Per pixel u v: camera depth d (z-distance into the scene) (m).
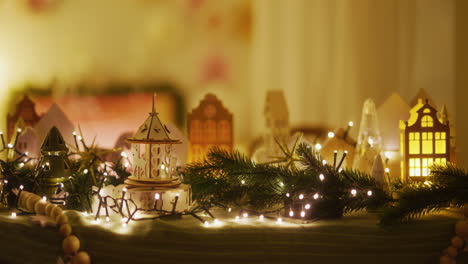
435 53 2.08
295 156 1.71
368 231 1.57
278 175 1.64
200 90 2.08
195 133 1.85
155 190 1.63
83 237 1.58
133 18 2.05
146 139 1.64
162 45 2.06
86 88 2.04
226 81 2.08
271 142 1.87
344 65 2.08
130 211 1.64
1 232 1.61
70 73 2.05
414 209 1.56
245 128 2.08
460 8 2.06
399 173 1.78
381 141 1.80
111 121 2.04
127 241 1.56
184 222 1.60
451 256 1.57
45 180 1.69
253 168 1.65
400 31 2.08
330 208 1.62
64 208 1.68
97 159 1.77
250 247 1.57
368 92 2.08
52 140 1.70
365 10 2.08
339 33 2.08
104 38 2.05
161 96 2.06
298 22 2.08
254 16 2.08
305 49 2.09
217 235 1.57
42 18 2.04
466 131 2.06
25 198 1.64
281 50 2.08
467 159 2.02
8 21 2.03
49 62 2.04
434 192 1.58
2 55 2.03
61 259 1.58
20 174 1.70
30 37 2.04
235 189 1.65
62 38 2.04
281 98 1.91
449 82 2.08
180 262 1.56
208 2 2.07
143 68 2.06
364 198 1.62
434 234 1.58
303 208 1.62
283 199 1.64
